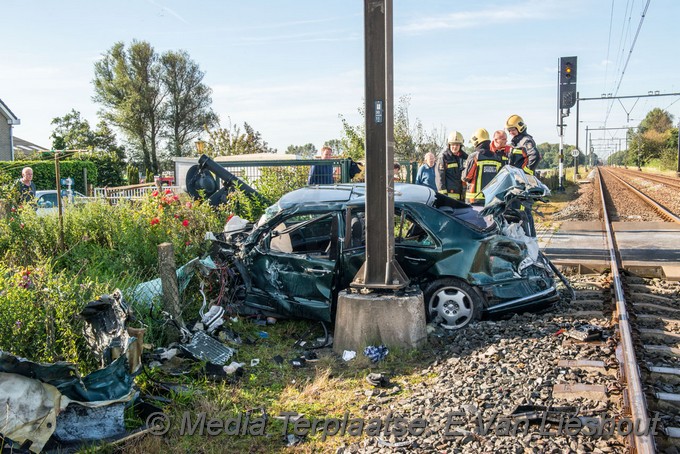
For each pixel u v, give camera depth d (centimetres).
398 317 675
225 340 710
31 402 449
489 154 1077
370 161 691
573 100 3134
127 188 1989
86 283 689
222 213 1170
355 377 618
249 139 3322
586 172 8912
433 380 595
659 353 632
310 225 797
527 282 767
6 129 4034
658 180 4856
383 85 680
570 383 547
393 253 697
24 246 930
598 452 429
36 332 562
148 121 6944
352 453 454
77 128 6694
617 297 791
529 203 788
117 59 6975
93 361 556
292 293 769
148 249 914
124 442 472
